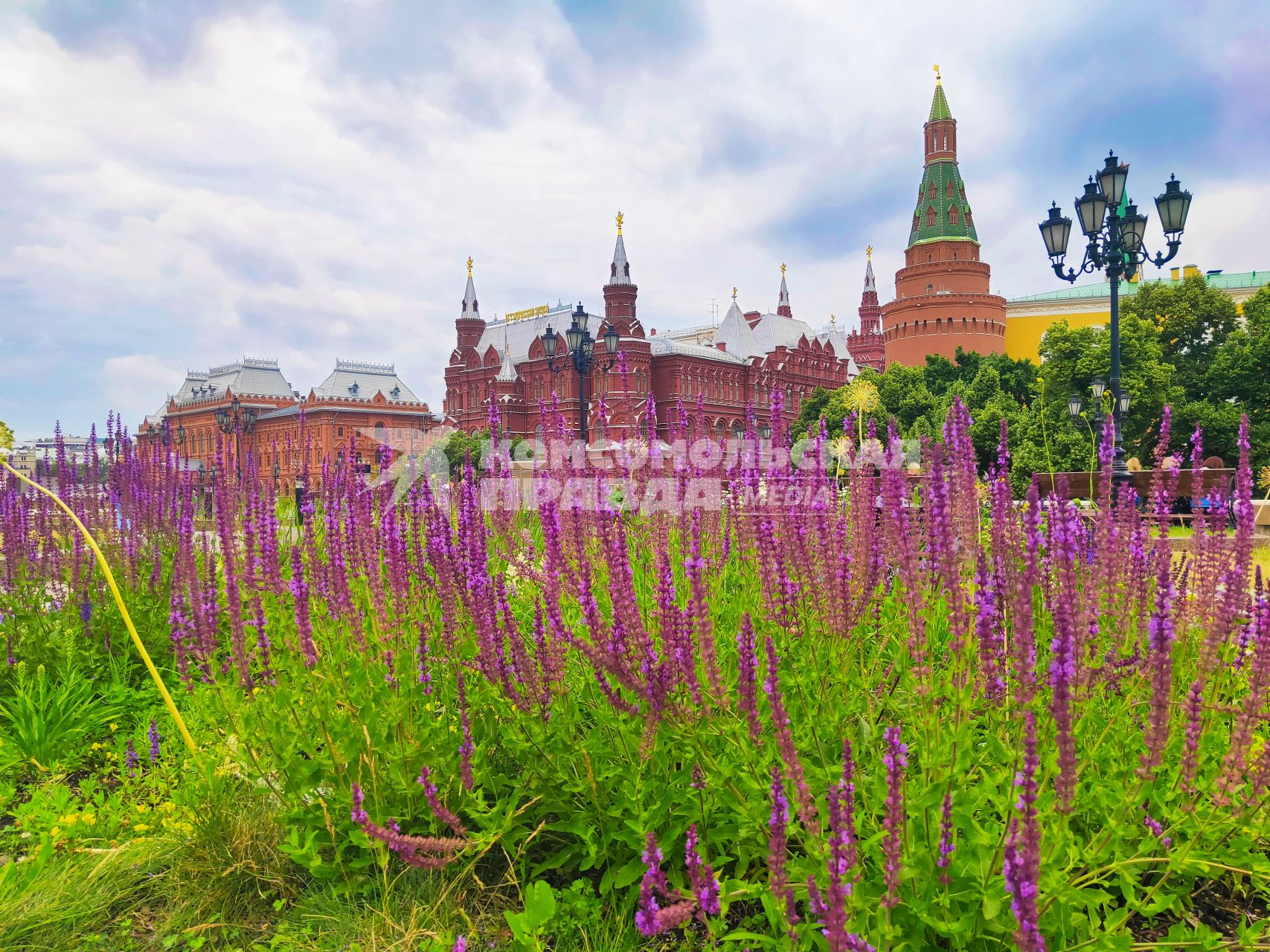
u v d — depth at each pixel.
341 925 3.32
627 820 3.30
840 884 2.33
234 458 8.47
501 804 3.66
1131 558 3.92
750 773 3.23
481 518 4.03
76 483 8.59
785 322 103.94
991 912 2.47
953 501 3.59
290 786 3.85
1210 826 2.80
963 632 3.19
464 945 2.76
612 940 3.23
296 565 3.67
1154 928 3.24
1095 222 15.34
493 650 3.67
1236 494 3.41
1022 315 105.25
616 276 82.75
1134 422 45.59
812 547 4.05
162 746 5.09
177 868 3.76
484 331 101.12
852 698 3.59
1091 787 3.22
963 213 93.31
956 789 2.93
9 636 6.47
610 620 3.67
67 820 4.22
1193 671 3.56
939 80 94.81
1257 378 48.69
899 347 93.12
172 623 5.25
